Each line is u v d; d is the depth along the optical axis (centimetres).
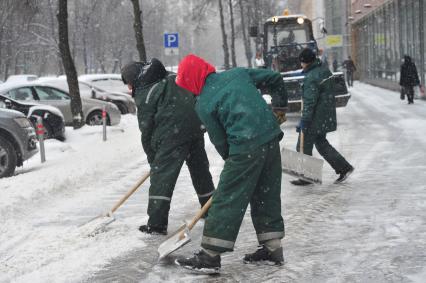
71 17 7219
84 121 2456
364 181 1157
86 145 1950
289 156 1076
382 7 4388
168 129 830
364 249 738
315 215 921
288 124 2292
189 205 1043
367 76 5281
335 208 959
